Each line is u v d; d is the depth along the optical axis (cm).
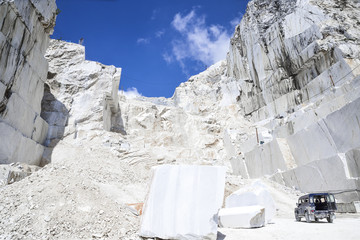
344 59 3050
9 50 1816
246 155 3522
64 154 2423
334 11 3662
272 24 4475
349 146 2117
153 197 858
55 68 3356
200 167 886
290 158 2795
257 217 1142
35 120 2312
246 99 4916
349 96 2423
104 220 870
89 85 3338
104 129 3259
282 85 4097
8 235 757
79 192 980
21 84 2016
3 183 1470
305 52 3594
